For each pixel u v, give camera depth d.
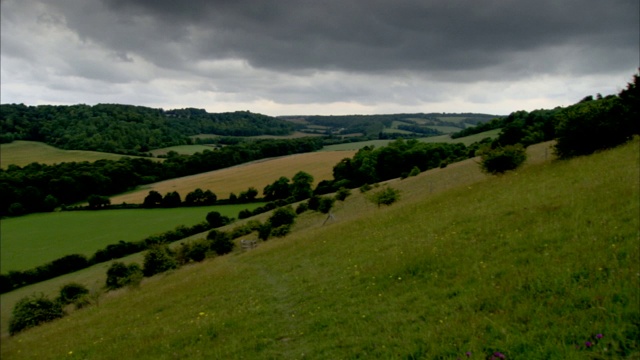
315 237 32.88
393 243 21.47
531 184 25.34
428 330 9.97
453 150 110.31
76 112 198.38
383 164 105.88
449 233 19.28
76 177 114.94
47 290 58.38
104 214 100.75
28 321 34.88
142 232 85.06
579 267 10.73
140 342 16.08
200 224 84.81
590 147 30.50
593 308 8.64
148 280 45.84
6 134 170.62
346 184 103.62
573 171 25.03
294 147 177.00
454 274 13.68
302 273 21.20
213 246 55.19
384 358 9.32
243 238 62.12
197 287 25.30
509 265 12.59
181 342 14.62
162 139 195.00
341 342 10.89
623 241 11.60
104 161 138.75
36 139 178.38
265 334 13.21
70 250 76.38
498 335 8.79
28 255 74.62
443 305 11.23
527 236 14.84
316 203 73.50
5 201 101.12
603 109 30.36
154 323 19.02
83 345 18.16
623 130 29.22
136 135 185.38
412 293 13.05
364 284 15.73
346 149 184.25
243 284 22.42
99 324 22.58
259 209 92.00
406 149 111.81
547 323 8.69
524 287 10.73
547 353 7.68
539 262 12.03
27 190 103.94
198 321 16.81
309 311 14.44
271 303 17.08
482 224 18.83
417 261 16.02
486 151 35.53
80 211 104.38
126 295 33.16
